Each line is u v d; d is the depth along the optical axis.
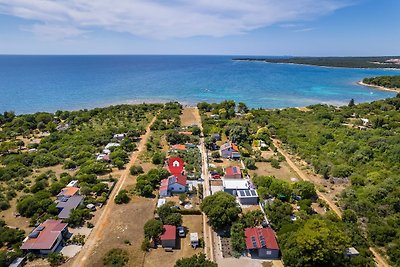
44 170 83.94
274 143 108.31
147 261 49.12
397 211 61.28
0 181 76.62
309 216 58.41
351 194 67.06
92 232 56.47
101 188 70.44
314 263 44.28
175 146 100.44
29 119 130.12
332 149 97.62
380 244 53.03
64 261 48.78
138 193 70.81
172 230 54.28
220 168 84.12
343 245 45.34
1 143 104.25
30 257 49.06
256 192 68.81
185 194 68.62
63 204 62.78
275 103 192.62
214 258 49.62
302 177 80.69
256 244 50.38
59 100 192.88
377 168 81.25
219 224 55.62
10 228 55.75
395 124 123.81
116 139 107.69
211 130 115.12
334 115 144.38
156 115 145.62
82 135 109.94
